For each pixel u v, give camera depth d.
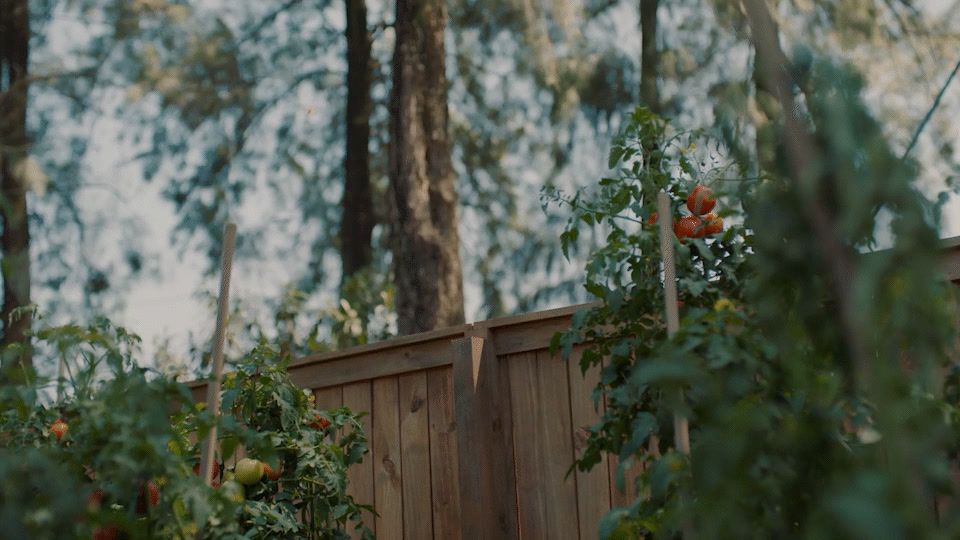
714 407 1.44
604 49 9.52
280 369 2.99
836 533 1.01
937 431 1.08
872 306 1.03
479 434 3.14
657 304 2.29
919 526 0.94
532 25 9.57
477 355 3.20
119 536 2.12
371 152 11.56
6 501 1.59
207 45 10.77
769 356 1.64
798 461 1.46
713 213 2.35
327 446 2.94
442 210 7.75
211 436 2.16
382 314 7.30
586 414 3.02
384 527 3.45
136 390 1.82
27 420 2.20
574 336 2.39
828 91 0.99
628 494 2.91
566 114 9.47
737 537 1.29
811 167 0.96
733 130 1.21
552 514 3.06
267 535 2.84
